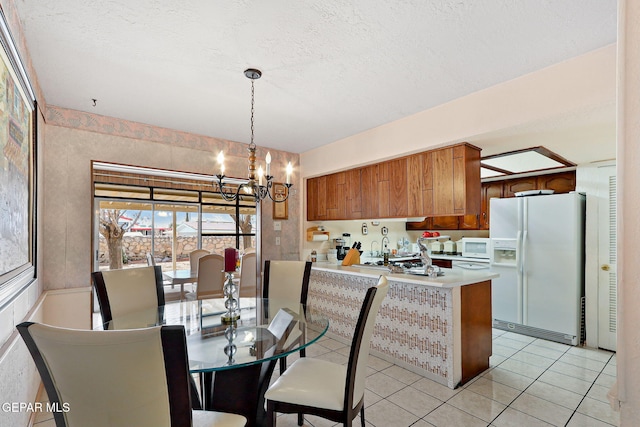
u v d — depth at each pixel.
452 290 2.56
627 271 0.45
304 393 1.64
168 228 6.02
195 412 1.48
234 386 1.90
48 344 0.98
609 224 3.35
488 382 2.62
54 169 2.80
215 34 1.79
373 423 2.05
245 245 6.95
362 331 1.59
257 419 1.92
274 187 4.29
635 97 0.45
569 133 2.54
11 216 1.52
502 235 4.02
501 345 3.45
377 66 2.14
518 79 2.31
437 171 2.97
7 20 1.41
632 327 0.44
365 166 3.70
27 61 1.91
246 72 2.21
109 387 1.02
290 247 4.40
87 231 2.94
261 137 3.76
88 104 2.78
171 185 6.05
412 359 2.84
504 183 4.67
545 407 2.24
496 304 4.03
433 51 1.97
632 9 0.45
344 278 3.64
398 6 1.57
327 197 4.23
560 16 1.65
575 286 3.43
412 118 3.05
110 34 1.78
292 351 1.66
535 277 3.70
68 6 1.55
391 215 3.39
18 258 1.66
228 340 1.81
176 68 2.16
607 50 1.92
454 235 5.51
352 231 4.90
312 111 2.95
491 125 2.46
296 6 1.56
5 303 1.44
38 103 2.32
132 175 5.62
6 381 1.46
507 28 1.75
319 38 1.83
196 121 3.21
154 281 2.62
